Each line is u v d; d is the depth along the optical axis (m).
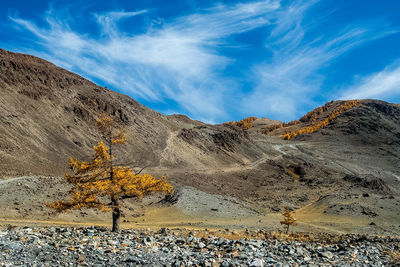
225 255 9.57
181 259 8.82
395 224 56.38
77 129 106.44
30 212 38.88
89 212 46.19
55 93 116.19
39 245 9.13
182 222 50.47
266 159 182.12
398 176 191.50
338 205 67.56
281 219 62.34
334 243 14.31
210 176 118.12
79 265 7.87
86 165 18.23
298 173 158.50
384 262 9.59
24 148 77.94
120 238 11.58
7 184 45.91
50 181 53.53
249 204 82.44
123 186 18.30
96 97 133.25
